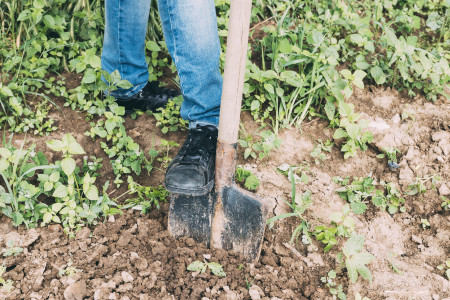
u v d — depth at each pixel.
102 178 2.17
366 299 1.74
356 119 2.33
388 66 2.72
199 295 1.73
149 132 2.38
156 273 1.79
